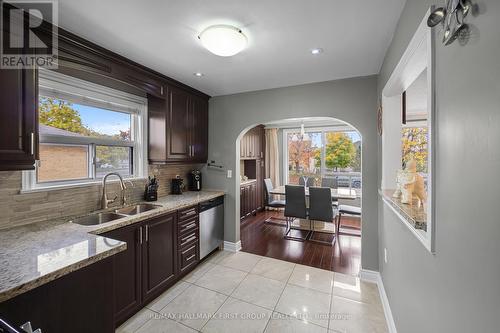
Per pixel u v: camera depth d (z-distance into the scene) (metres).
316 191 3.62
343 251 3.26
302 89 2.83
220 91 3.17
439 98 0.89
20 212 1.66
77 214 2.00
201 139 3.29
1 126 1.28
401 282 1.51
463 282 0.71
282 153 6.06
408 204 1.46
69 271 1.09
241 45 1.71
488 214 0.58
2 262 1.11
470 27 0.66
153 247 2.11
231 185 3.31
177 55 2.05
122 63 2.09
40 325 1.06
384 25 1.59
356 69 2.36
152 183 2.67
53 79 1.86
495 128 0.55
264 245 3.51
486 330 0.58
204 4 1.38
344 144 5.50
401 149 2.05
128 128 2.58
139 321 1.87
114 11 1.43
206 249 2.93
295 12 1.46
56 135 1.92
